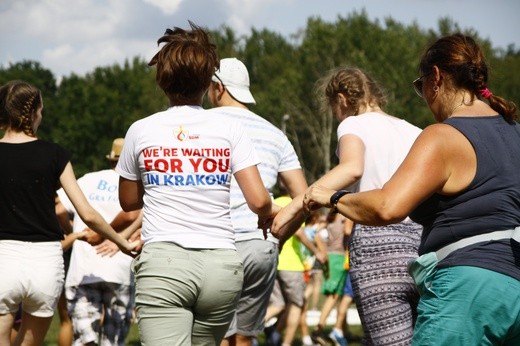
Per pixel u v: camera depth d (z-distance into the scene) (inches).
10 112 247.1
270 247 248.2
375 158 223.1
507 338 151.9
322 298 866.1
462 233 153.1
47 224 246.4
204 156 187.2
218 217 188.1
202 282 183.6
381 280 218.4
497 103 158.9
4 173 243.1
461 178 153.0
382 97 239.0
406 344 216.7
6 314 244.5
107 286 326.0
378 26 2657.5
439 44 164.2
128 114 3383.4
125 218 315.9
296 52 2842.0
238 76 259.8
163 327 182.7
